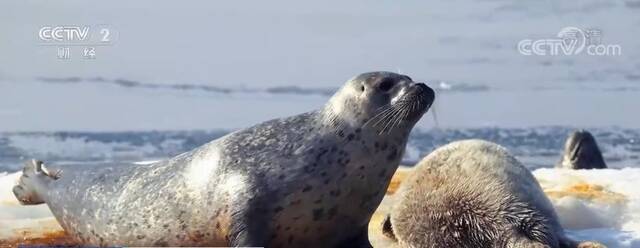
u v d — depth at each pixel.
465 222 34.16
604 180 45.00
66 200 37.41
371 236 36.81
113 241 35.50
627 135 91.88
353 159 32.31
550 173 47.09
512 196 34.06
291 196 31.83
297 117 33.47
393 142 32.69
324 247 33.38
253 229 31.59
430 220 34.81
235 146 32.88
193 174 33.12
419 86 32.25
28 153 86.00
